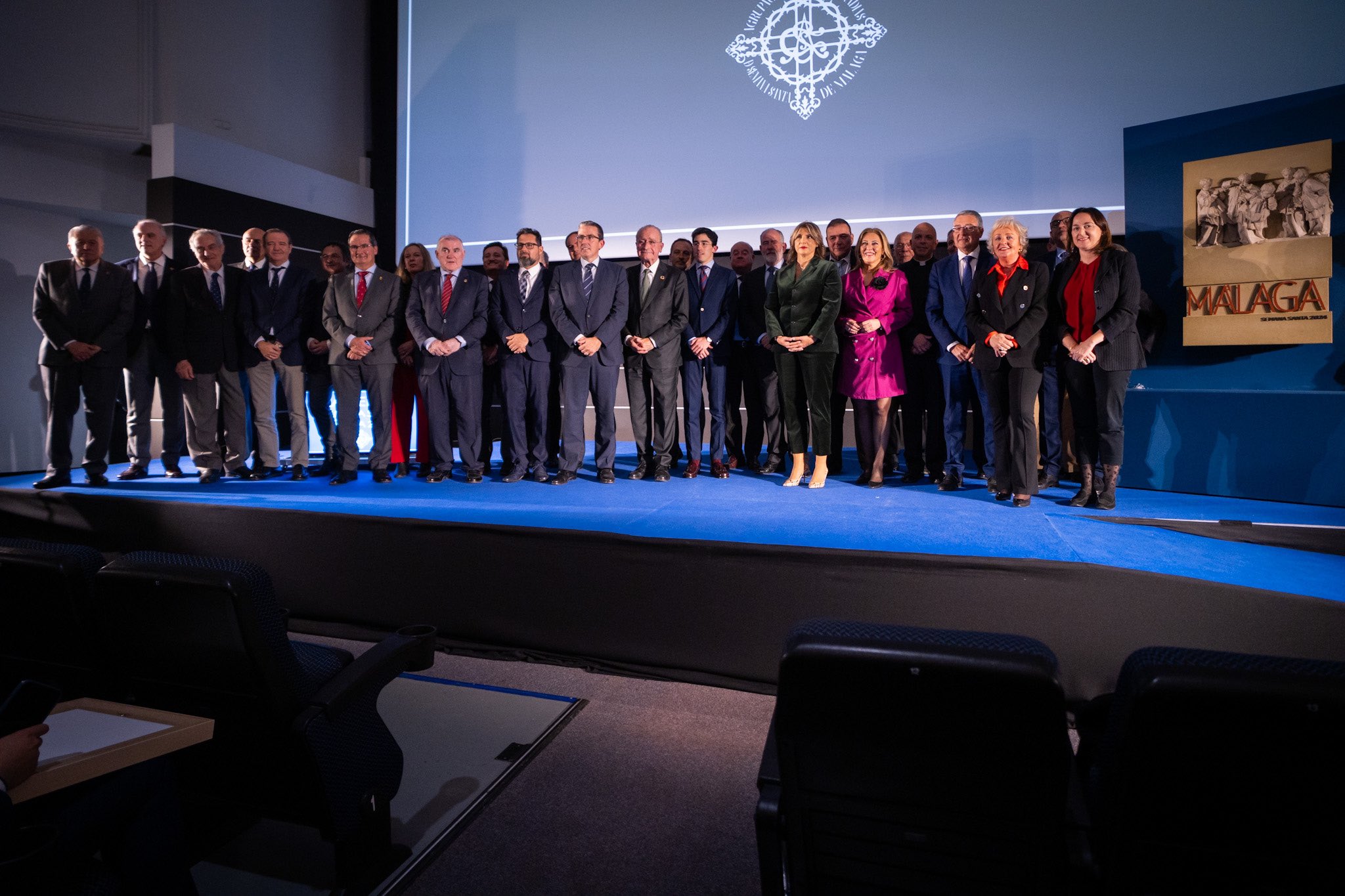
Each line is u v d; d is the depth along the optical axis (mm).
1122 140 5457
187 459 6184
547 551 3146
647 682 3012
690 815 2127
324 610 3551
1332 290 3885
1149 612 2488
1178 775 1015
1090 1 5469
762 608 2867
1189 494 4234
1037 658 1021
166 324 4820
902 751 1131
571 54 6828
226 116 6957
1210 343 4227
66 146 6332
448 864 1912
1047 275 3682
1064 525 3348
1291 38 4973
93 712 1410
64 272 4488
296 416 4891
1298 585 2486
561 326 4445
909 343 4570
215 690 1648
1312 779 958
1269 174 4023
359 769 1785
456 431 5738
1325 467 3828
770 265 4863
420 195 7355
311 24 7730
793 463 4367
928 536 2990
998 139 5758
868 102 6066
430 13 7254
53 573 1668
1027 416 3668
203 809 2047
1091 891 1157
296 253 7375
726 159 6461
